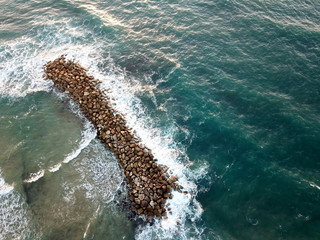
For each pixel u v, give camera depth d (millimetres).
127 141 21578
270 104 23594
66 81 25531
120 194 18859
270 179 19141
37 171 19531
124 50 30078
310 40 28828
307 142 20875
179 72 27219
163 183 19062
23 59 28453
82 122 23062
